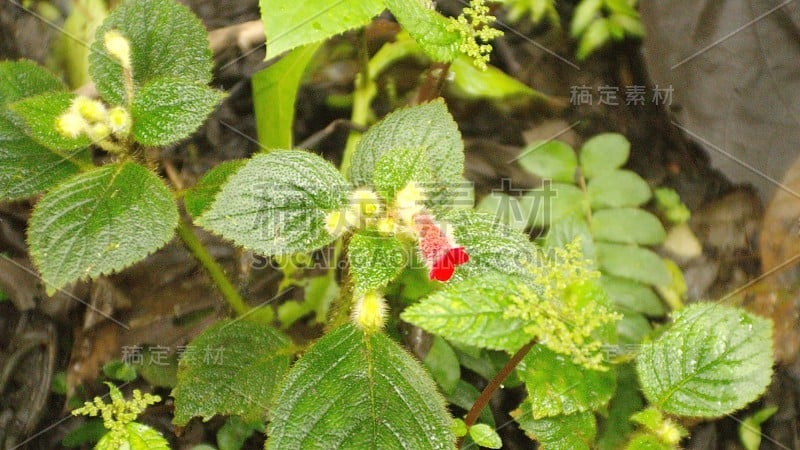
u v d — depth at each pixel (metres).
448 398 0.56
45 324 0.59
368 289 0.46
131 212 0.48
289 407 0.47
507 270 0.48
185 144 0.64
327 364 0.47
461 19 0.52
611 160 0.62
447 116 0.50
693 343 0.49
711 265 0.62
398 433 0.46
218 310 0.60
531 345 0.48
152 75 0.52
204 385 0.52
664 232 0.60
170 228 0.48
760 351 0.49
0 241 0.59
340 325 0.48
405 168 0.46
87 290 0.59
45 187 0.51
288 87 0.60
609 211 0.60
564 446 0.50
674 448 0.50
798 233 0.62
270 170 0.47
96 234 0.47
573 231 0.58
